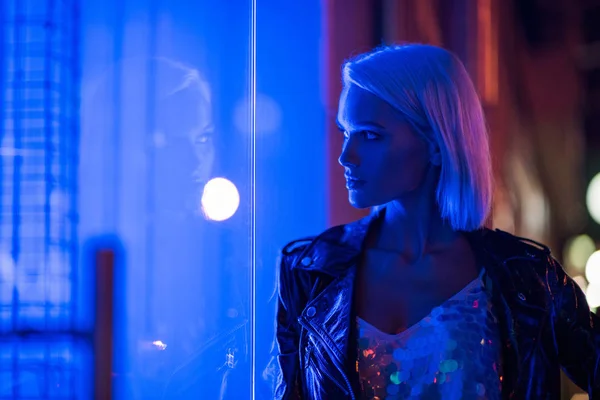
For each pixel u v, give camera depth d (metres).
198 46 3.67
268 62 3.77
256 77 3.75
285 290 1.55
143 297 3.38
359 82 1.41
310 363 1.47
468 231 1.49
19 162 3.42
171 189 3.45
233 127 3.69
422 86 1.38
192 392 2.58
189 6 3.65
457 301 1.42
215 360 2.65
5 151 3.42
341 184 3.78
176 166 3.46
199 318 3.37
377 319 1.45
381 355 1.40
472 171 1.42
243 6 3.71
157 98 3.50
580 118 7.06
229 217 3.46
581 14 6.98
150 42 3.59
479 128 1.44
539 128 6.63
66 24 3.50
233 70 3.71
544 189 6.46
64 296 3.34
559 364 1.48
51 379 3.24
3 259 3.35
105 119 3.48
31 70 3.46
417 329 1.40
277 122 3.76
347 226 1.61
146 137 3.47
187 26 3.66
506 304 1.42
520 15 6.25
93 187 3.46
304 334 1.50
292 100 3.78
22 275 3.34
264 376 1.62
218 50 3.70
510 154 5.79
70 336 3.28
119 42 3.55
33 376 3.24
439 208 1.48
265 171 3.73
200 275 3.40
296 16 3.78
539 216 6.38
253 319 3.26
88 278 3.34
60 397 3.23
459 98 1.41
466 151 1.42
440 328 1.39
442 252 1.49
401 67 1.39
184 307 3.38
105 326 3.28
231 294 3.42
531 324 1.41
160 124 3.48
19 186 3.41
